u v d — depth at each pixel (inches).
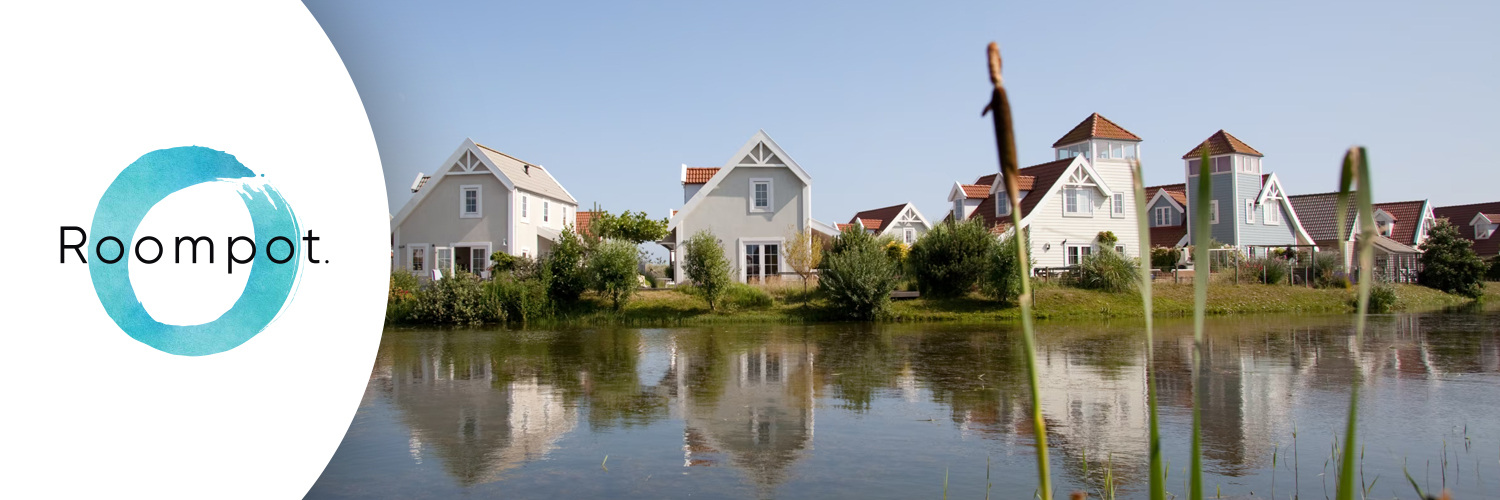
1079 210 1549.0
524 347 760.3
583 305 1111.0
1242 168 1683.1
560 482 300.0
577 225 1769.2
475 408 441.7
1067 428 381.7
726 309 1097.4
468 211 1331.2
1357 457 323.9
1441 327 911.7
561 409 438.3
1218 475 300.7
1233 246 1583.4
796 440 363.3
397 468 319.9
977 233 1182.3
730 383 526.3
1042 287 1228.5
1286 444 346.3
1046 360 629.6
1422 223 2027.6
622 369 598.2
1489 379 519.2
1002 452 338.0
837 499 277.3
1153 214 1854.1
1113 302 1184.2
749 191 1300.4
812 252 1181.7
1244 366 585.3
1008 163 48.6
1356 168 43.7
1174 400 450.3
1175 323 1009.5
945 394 476.1
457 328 1008.9
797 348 735.7
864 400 459.2
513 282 1095.0
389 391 498.9
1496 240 2108.8
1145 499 272.2
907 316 1085.8
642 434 377.4
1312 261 1390.3
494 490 291.0
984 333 879.7
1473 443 344.8
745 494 284.0
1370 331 863.7
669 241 1550.2
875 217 2142.0
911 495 281.0
